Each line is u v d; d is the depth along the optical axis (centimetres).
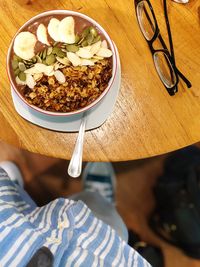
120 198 60
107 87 32
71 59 33
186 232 57
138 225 60
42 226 38
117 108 35
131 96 35
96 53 33
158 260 57
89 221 38
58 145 35
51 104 33
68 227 37
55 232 37
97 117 34
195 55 35
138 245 57
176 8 36
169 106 35
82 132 34
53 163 58
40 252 33
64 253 36
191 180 56
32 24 33
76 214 38
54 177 58
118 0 35
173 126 35
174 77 35
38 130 35
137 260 38
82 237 37
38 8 35
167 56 35
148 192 60
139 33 35
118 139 35
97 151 35
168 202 58
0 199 38
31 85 33
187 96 35
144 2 35
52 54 33
